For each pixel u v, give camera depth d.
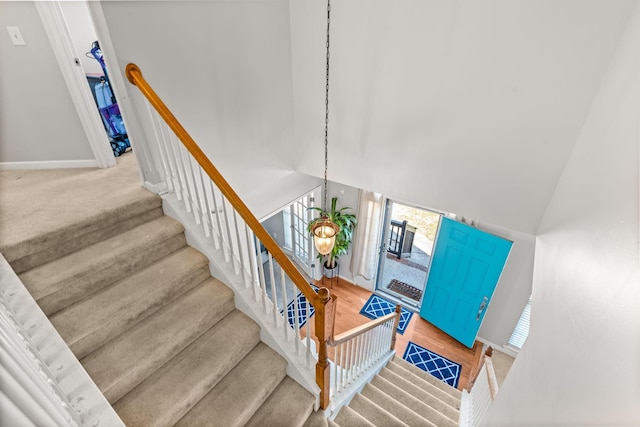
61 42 2.44
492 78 2.50
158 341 1.88
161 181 2.44
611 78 1.83
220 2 2.60
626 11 1.88
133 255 2.11
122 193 2.42
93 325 1.76
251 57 3.04
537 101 2.38
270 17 3.09
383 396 3.16
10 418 0.53
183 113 2.61
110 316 1.83
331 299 1.85
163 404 1.71
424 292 5.24
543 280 2.04
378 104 3.15
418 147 3.10
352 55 3.10
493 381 2.61
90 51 3.28
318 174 4.01
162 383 1.81
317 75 3.43
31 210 2.15
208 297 2.20
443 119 2.85
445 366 4.62
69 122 2.77
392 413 3.00
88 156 2.95
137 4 2.08
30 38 2.43
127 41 2.08
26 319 1.56
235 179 3.35
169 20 2.29
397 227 6.82
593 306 1.03
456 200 3.09
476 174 2.88
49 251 1.93
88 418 1.33
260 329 2.22
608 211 1.14
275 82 3.42
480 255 4.36
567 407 0.96
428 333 5.19
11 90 2.58
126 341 1.87
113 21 1.98
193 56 2.54
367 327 2.75
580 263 1.32
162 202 2.43
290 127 3.86
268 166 3.73
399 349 4.90
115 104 3.39
